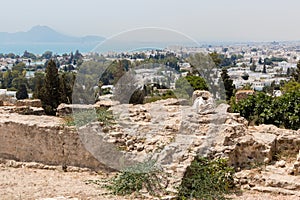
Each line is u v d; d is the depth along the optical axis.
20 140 12.18
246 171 10.61
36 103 17.62
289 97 14.81
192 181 9.85
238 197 9.49
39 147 11.95
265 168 10.74
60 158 11.72
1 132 12.43
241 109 15.43
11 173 11.36
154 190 9.60
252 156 11.12
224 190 9.79
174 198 9.23
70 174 11.24
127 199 9.24
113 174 11.05
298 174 10.24
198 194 9.53
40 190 9.72
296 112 14.30
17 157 12.29
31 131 11.98
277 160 11.25
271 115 14.62
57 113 15.73
